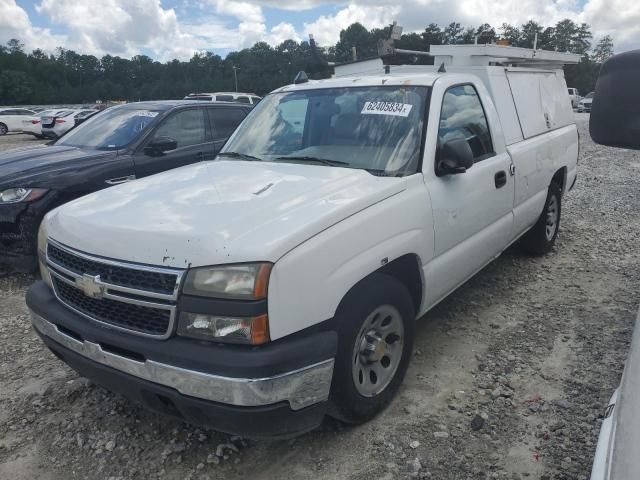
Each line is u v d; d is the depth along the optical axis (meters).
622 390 1.58
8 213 5.41
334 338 2.63
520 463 2.79
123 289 2.59
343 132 3.81
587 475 2.68
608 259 5.84
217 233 2.54
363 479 2.72
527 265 5.71
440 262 3.59
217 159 4.15
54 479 2.83
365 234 2.88
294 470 2.81
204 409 2.45
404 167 3.45
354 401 2.91
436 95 3.78
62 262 2.93
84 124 7.27
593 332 4.15
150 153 6.45
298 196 2.95
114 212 2.95
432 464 2.80
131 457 2.97
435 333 4.25
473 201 3.89
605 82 2.13
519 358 3.81
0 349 4.27
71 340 2.85
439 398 3.37
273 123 4.23
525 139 5.06
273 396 2.41
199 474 2.82
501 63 5.57
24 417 3.35
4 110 31.55
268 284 2.41
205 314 2.42
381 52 5.98
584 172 11.41
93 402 3.47
